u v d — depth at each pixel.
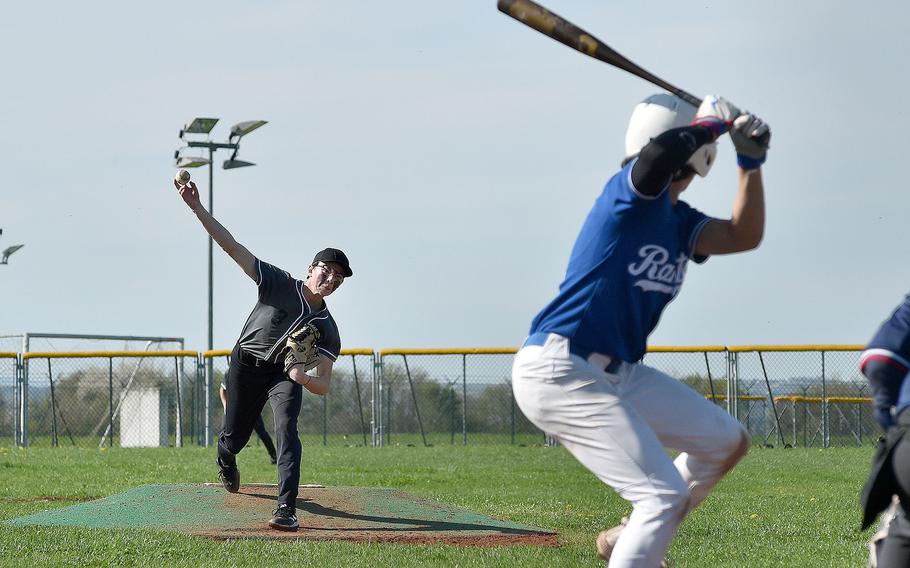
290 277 11.06
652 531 5.95
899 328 5.29
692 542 10.21
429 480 17.31
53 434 30.14
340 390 31.06
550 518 12.05
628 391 6.35
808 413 32.16
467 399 30.00
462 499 14.14
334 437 31.02
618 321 6.14
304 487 12.73
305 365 10.77
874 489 5.12
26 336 31.95
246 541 9.71
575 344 6.12
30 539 9.47
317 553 9.09
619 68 6.40
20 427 29.89
